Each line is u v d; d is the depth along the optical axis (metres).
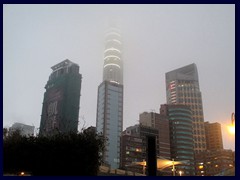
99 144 22.92
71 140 22.05
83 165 21.52
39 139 22.28
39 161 21.23
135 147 192.12
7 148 21.31
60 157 21.36
